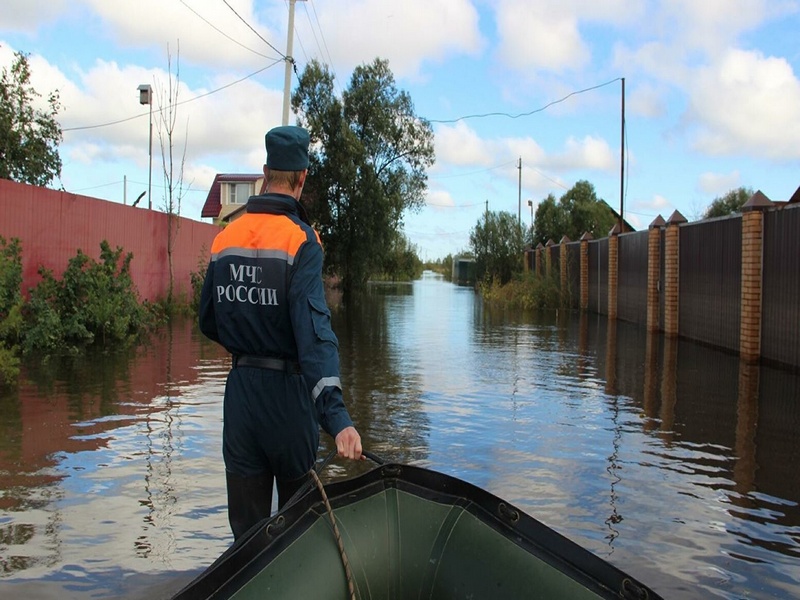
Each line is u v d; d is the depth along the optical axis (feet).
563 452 16.47
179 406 20.57
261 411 7.34
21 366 26.89
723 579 10.06
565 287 73.26
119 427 18.04
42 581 9.68
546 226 122.93
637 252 50.62
